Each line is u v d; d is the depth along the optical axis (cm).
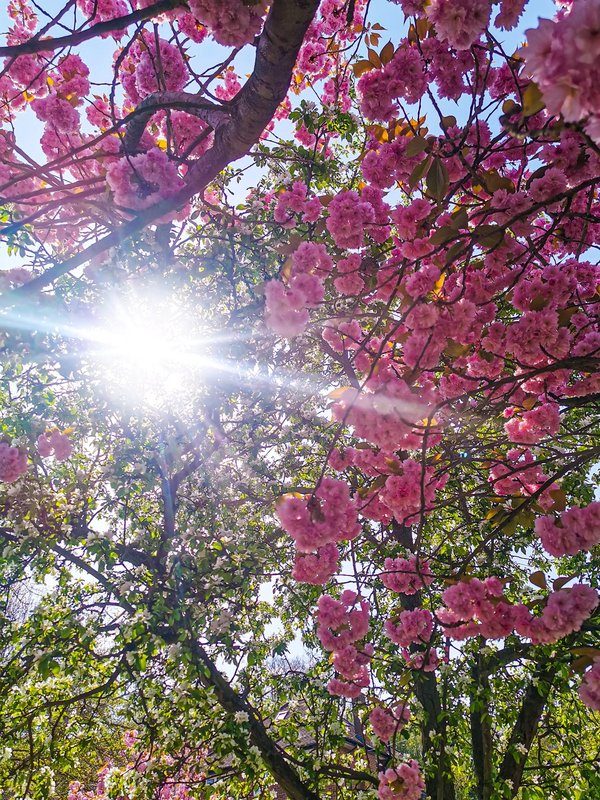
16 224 183
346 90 462
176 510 505
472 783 612
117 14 357
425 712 502
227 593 491
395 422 209
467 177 219
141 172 192
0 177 294
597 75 85
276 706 566
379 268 263
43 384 440
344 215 241
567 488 571
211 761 522
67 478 475
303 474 604
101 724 571
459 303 217
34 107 306
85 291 410
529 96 107
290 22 137
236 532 498
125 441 485
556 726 560
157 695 491
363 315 249
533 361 247
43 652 446
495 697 514
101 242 178
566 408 302
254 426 540
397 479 252
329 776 491
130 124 235
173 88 298
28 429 424
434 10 171
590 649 214
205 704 444
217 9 156
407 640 334
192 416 522
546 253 331
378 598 595
